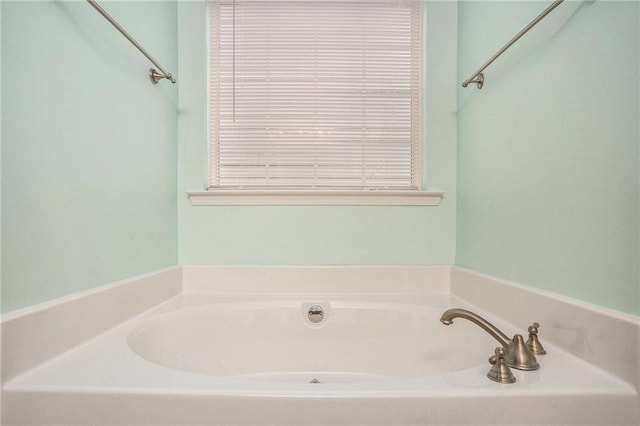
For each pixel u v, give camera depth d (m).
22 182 0.80
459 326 1.28
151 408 0.70
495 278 1.29
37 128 0.84
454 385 0.73
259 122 1.73
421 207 1.68
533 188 1.10
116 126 1.17
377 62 1.74
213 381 0.74
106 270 1.12
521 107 1.16
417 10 1.75
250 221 1.66
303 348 1.48
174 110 1.64
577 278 0.91
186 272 1.63
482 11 1.43
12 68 0.77
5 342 0.73
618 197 0.79
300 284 1.63
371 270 1.64
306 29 1.73
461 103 1.64
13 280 0.78
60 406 0.71
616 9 0.79
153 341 1.19
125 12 1.23
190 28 1.68
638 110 0.74
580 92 0.90
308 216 1.66
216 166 1.74
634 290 0.75
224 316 1.43
